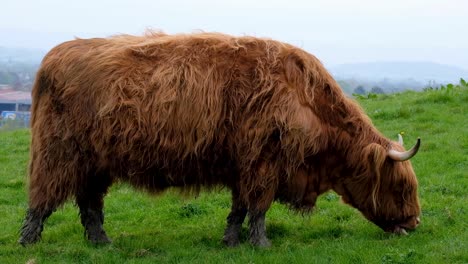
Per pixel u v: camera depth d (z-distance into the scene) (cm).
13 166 1341
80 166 717
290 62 714
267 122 685
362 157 726
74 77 708
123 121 687
